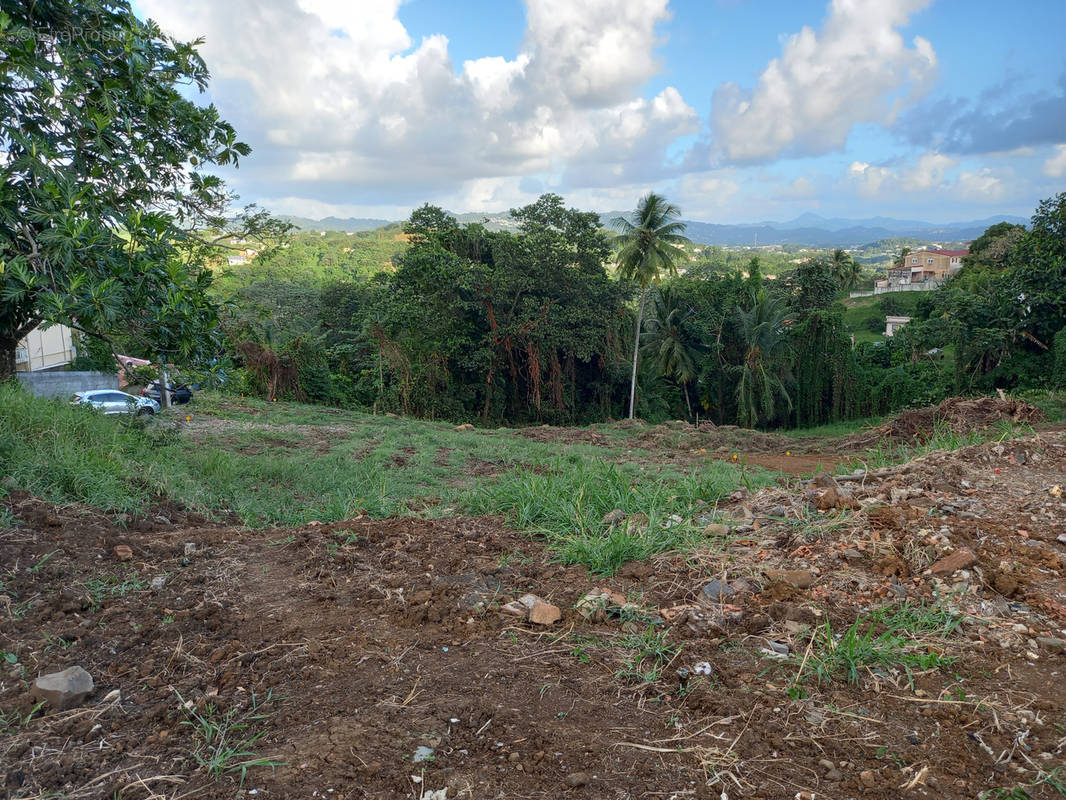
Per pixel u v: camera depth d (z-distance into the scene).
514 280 30.38
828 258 74.94
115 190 7.82
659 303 39.03
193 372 8.55
